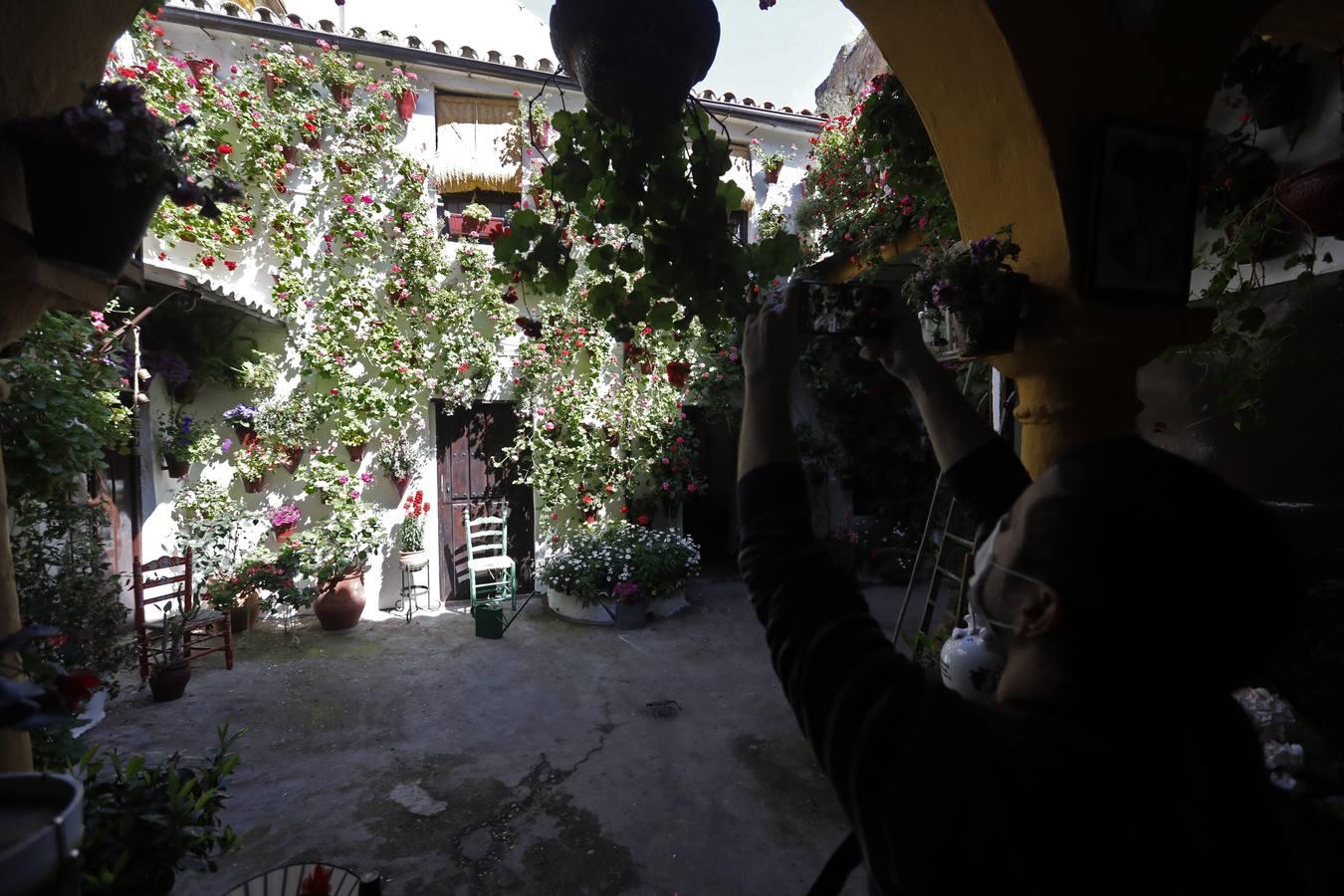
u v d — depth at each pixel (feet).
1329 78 8.02
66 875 2.08
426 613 20.77
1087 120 4.75
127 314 14.42
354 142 19.53
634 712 13.80
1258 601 1.57
